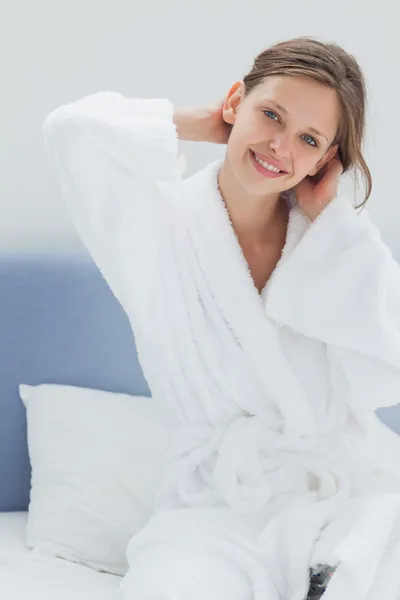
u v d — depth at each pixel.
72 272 2.24
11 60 2.26
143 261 1.72
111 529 2.01
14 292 2.22
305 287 1.81
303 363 1.87
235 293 1.80
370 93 2.45
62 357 2.26
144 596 1.56
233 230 1.81
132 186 1.68
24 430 2.26
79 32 2.28
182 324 1.81
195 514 1.75
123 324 2.28
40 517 2.04
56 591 1.76
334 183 1.85
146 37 2.31
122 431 2.15
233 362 1.83
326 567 1.71
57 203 2.35
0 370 2.24
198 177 1.84
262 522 1.76
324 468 1.85
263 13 2.37
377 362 1.84
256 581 1.64
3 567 1.88
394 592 1.68
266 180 1.72
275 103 1.70
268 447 1.85
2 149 2.29
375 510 1.74
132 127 1.64
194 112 1.87
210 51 2.35
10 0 2.23
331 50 1.74
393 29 2.45
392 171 2.51
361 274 1.79
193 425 1.88
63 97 2.30
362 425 1.93
